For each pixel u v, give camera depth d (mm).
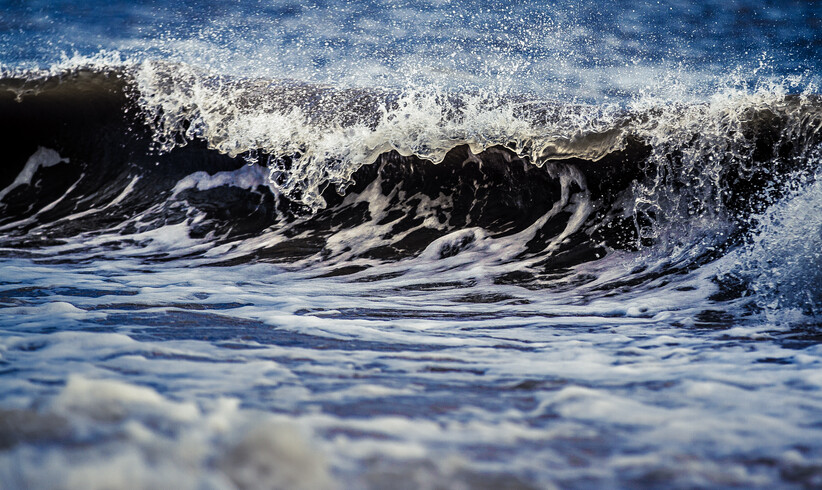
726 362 9719
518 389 7734
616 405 6746
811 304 14148
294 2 34938
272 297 15469
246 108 24328
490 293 16578
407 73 26703
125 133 24812
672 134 20641
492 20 32781
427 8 34094
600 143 21094
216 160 23812
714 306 14672
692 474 4609
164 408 4984
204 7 34375
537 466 4688
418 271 18656
